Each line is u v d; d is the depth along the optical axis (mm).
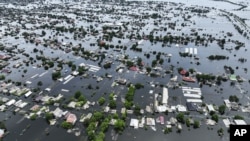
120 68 179125
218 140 111250
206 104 136750
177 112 129125
